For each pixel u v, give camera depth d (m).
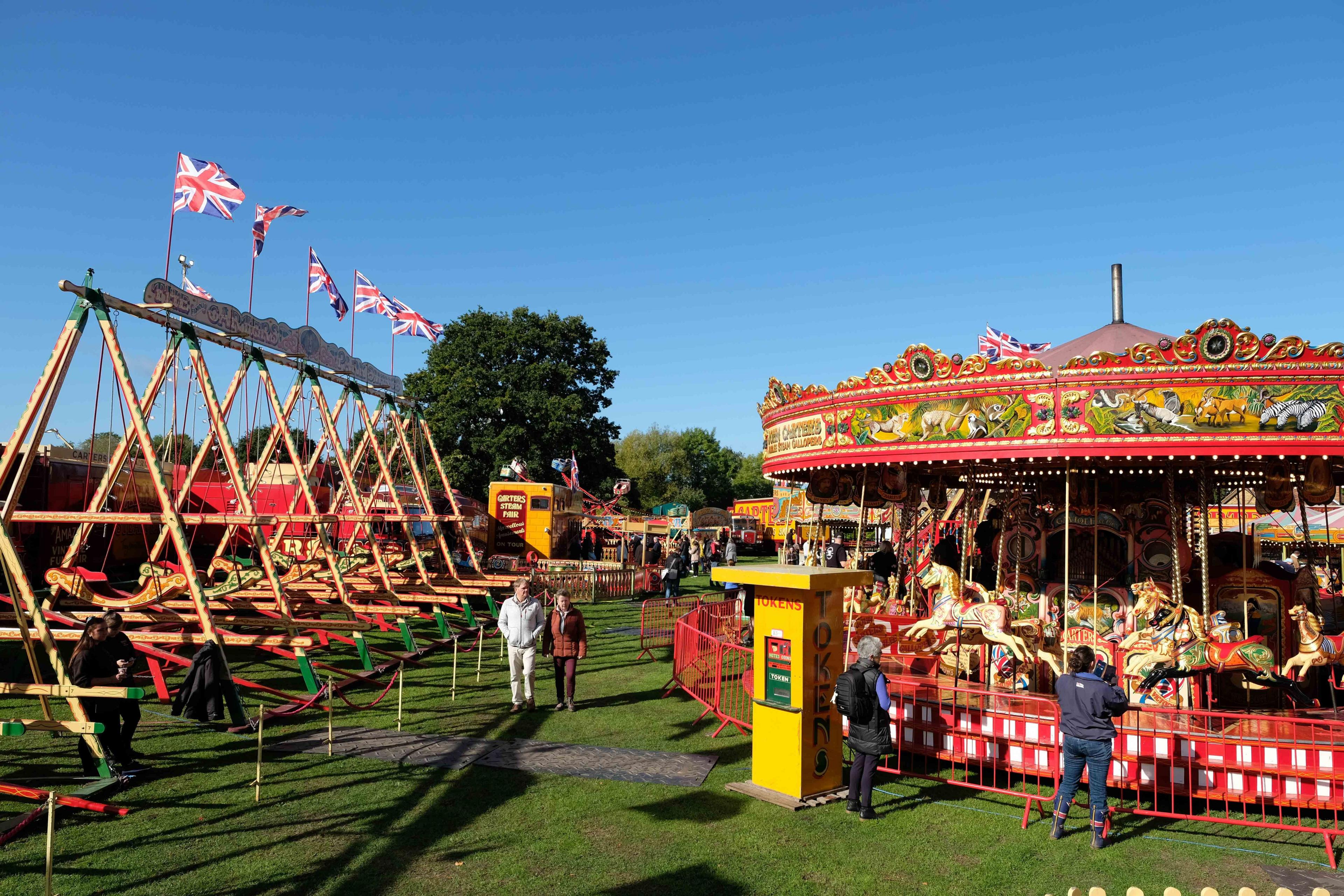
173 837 6.52
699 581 32.88
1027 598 11.08
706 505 82.94
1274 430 8.01
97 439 24.53
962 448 9.23
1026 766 8.06
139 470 22.53
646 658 15.46
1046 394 8.72
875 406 10.00
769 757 8.04
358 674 12.32
